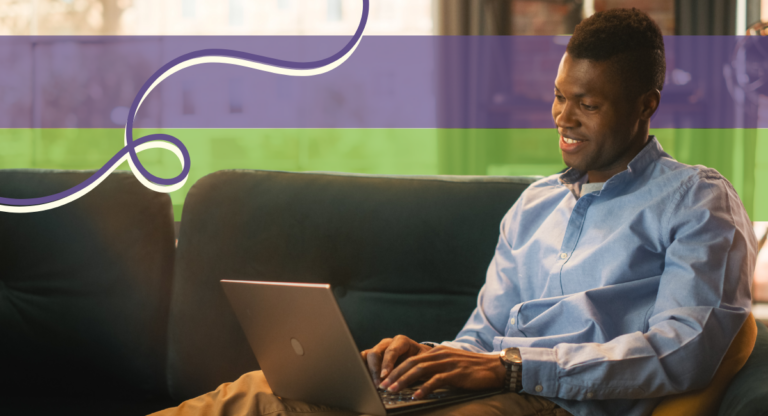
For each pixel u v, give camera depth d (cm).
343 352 81
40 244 150
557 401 95
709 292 93
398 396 90
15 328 148
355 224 137
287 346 89
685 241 97
